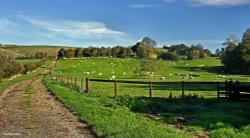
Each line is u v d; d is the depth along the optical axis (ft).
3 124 69.26
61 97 117.60
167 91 172.14
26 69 368.68
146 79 328.08
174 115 80.28
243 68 499.92
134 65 579.89
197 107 89.97
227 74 444.14
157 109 89.61
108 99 111.34
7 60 268.82
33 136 58.03
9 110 89.56
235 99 106.93
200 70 518.37
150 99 109.81
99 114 78.02
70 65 554.05
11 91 152.05
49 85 183.21
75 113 82.17
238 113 81.51
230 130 63.00
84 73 411.95
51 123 69.92
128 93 156.76
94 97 119.34
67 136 57.82
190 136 59.41
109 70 474.49
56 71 436.35
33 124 68.95
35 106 96.94
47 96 126.11
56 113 83.35
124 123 66.13
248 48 501.56
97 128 61.82
